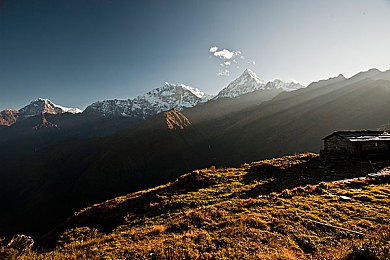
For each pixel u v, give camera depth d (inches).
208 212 823.1
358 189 982.4
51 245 920.3
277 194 968.3
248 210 805.9
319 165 1604.3
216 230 674.2
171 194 1283.2
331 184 1080.2
